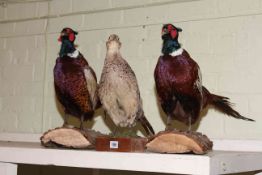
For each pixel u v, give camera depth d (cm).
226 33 230
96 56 262
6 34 295
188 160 154
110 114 195
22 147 191
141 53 250
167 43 188
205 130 228
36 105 278
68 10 274
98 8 265
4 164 191
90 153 173
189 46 238
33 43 285
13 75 289
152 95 244
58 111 270
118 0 260
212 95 217
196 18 238
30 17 287
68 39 209
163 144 167
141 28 252
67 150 179
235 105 224
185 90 184
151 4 250
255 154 188
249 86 222
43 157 183
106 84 190
